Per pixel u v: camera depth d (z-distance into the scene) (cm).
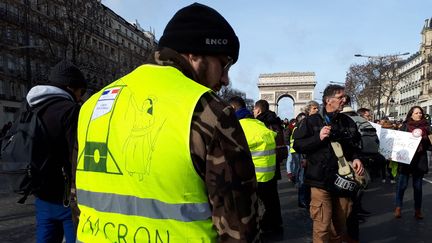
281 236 582
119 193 132
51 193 277
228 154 120
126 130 133
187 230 121
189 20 139
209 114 122
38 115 270
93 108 152
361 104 5522
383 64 4747
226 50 140
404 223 662
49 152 269
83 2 2916
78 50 2934
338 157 382
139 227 126
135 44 7575
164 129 124
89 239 140
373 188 1050
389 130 695
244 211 120
